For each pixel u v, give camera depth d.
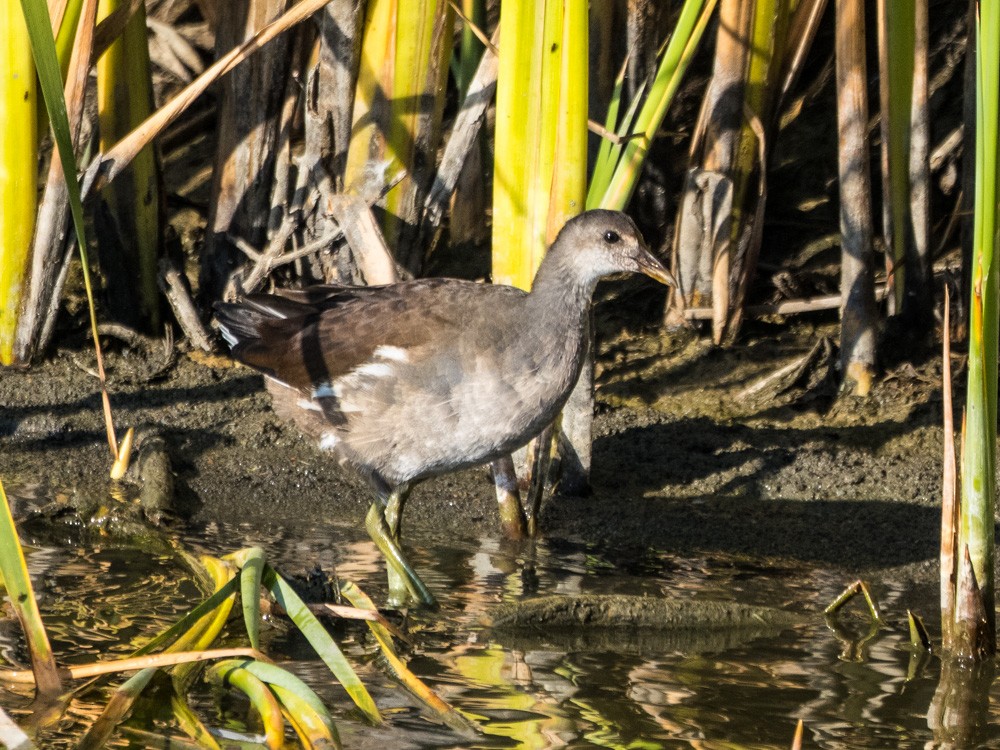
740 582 9.34
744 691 7.51
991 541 7.91
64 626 8.10
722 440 11.56
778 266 13.02
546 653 8.06
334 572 9.29
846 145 11.65
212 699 7.31
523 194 10.05
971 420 7.70
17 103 10.71
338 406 9.48
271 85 12.04
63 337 12.49
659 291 13.27
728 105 11.71
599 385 12.23
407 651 8.02
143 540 9.84
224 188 12.45
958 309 12.33
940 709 7.29
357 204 11.31
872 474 11.09
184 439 11.50
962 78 13.41
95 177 10.63
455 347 9.07
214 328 12.62
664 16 12.52
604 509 10.66
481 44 12.84
